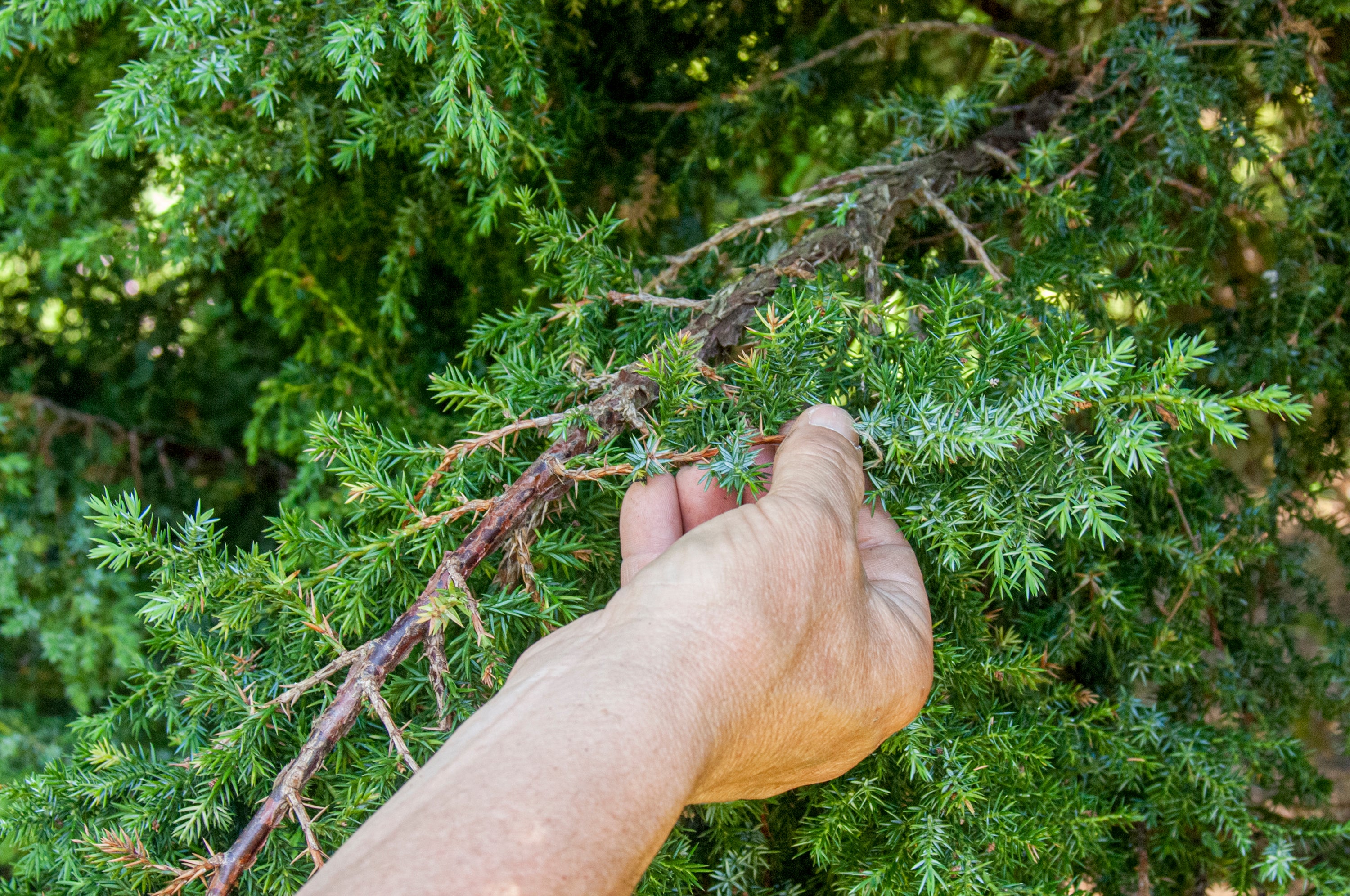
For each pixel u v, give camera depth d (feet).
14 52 1.50
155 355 2.11
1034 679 1.07
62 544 2.04
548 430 0.99
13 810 0.90
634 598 0.75
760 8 1.48
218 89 1.06
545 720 0.67
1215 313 1.49
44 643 1.96
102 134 1.10
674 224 1.72
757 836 1.06
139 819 0.89
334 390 1.68
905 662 0.84
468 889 0.60
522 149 1.20
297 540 0.95
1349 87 1.38
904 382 0.95
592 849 0.62
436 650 0.87
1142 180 1.36
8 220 1.79
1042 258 1.25
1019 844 1.00
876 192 1.20
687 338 0.89
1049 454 0.91
